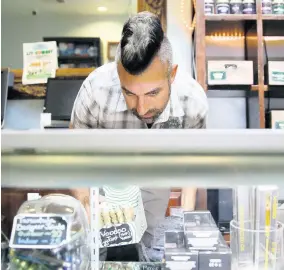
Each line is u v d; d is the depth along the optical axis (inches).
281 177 22.5
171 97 51.9
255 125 110.0
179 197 42.3
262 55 106.3
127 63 47.4
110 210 38.6
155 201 41.8
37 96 115.3
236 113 119.6
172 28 117.0
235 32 118.0
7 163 22.7
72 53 138.7
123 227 38.6
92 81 53.2
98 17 143.0
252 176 22.5
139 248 39.6
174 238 37.7
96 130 23.2
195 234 35.4
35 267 31.5
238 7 105.7
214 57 119.0
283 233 35.8
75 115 54.8
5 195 33.2
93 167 22.7
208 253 34.1
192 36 115.6
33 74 116.0
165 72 49.2
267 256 35.0
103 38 141.7
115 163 22.7
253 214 35.1
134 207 39.2
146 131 22.7
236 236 35.5
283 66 105.6
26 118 115.0
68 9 147.6
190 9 117.2
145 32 47.5
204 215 40.1
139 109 49.5
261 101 105.6
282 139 21.9
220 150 22.2
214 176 22.6
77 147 22.3
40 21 144.6
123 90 49.6
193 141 22.0
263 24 108.4
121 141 22.2
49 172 22.8
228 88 106.1
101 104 50.9
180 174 22.6
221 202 42.1
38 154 22.7
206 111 55.6
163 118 51.2
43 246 31.7
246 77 105.9
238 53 118.6
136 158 22.6
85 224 36.0
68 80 109.1
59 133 22.4
